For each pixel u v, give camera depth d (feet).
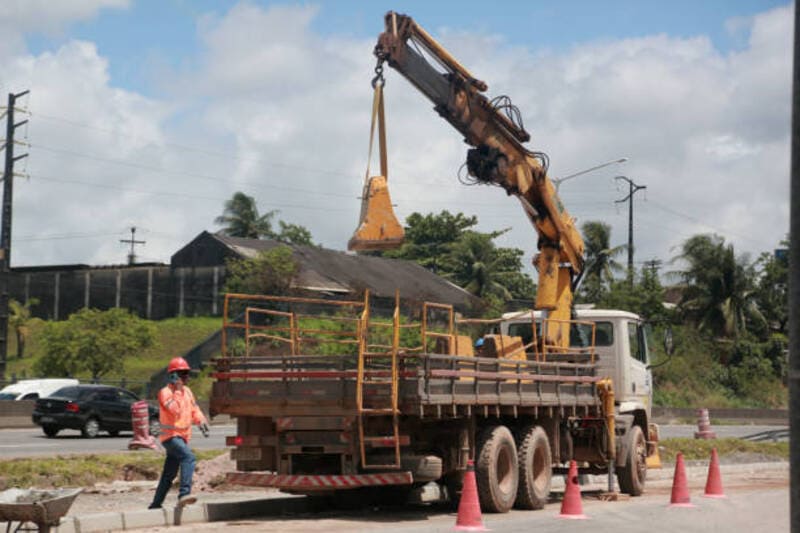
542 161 54.19
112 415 96.84
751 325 236.02
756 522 40.14
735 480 66.49
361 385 36.83
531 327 55.67
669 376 206.80
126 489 49.24
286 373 38.40
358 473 37.86
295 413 38.17
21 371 201.36
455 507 44.55
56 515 28.53
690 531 37.35
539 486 44.60
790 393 16.90
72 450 74.59
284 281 183.52
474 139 52.01
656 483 63.00
